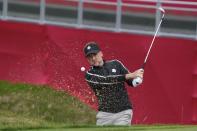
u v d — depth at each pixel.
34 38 41.94
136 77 27.00
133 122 38.22
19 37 42.47
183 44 37.66
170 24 44.88
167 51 37.97
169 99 37.94
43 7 43.78
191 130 23.52
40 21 43.59
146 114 38.25
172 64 37.88
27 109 37.97
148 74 38.38
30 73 41.97
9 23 42.75
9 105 38.53
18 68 42.50
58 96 39.84
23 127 24.89
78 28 40.81
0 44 43.09
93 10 48.41
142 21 45.66
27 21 44.41
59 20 46.56
